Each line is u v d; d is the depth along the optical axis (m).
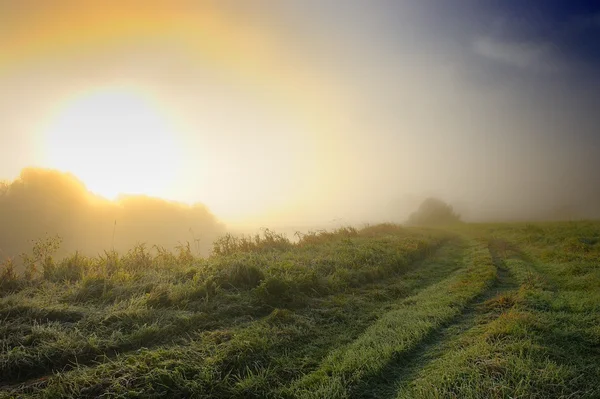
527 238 20.34
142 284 7.96
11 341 5.14
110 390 4.32
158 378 4.57
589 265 11.84
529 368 5.00
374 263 12.52
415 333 6.56
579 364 5.27
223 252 13.37
